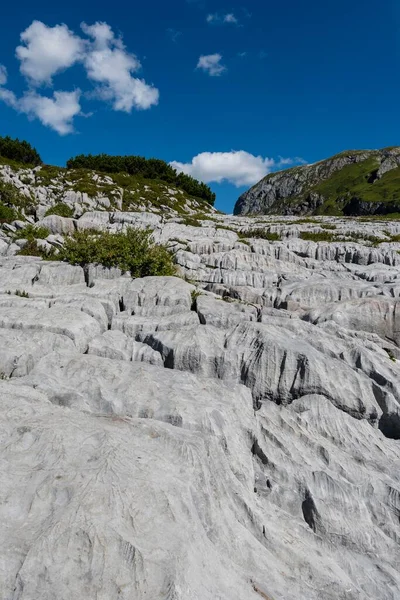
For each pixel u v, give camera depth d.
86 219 51.31
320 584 8.93
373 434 14.38
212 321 19.17
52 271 23.64
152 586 6.30
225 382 14.91
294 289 24.67
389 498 11.91
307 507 11.14
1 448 8.81
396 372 16.20
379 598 9.57
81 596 6.14
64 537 6.62
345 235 47.38
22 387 11.95
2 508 7.28
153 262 25.59
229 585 7.32
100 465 8.09
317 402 14.59
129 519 7.16
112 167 105.44
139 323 18.23
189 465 9.37
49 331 15.80
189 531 7.45
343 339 18.38
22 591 6.10
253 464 12.12
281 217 70.81
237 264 31.75
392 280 27.12
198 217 65.62
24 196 69.12
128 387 12.58
